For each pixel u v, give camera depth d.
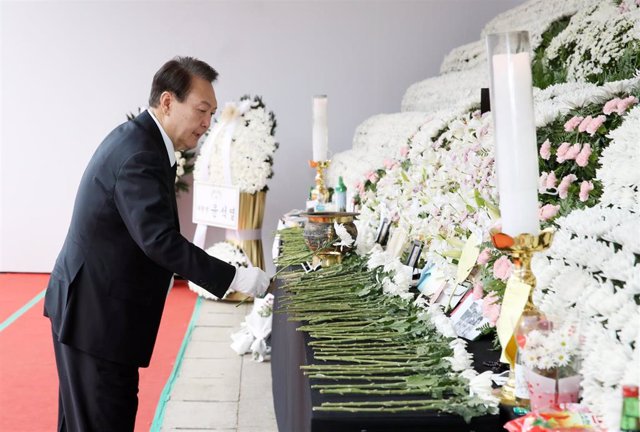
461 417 1.50
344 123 7.71
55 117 7.54
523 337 1.42
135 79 7.55
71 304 2.37
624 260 1.47
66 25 7.47
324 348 1.95
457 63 6.39
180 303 6.34
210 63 7.58
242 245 6.20
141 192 2.30
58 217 7.62
